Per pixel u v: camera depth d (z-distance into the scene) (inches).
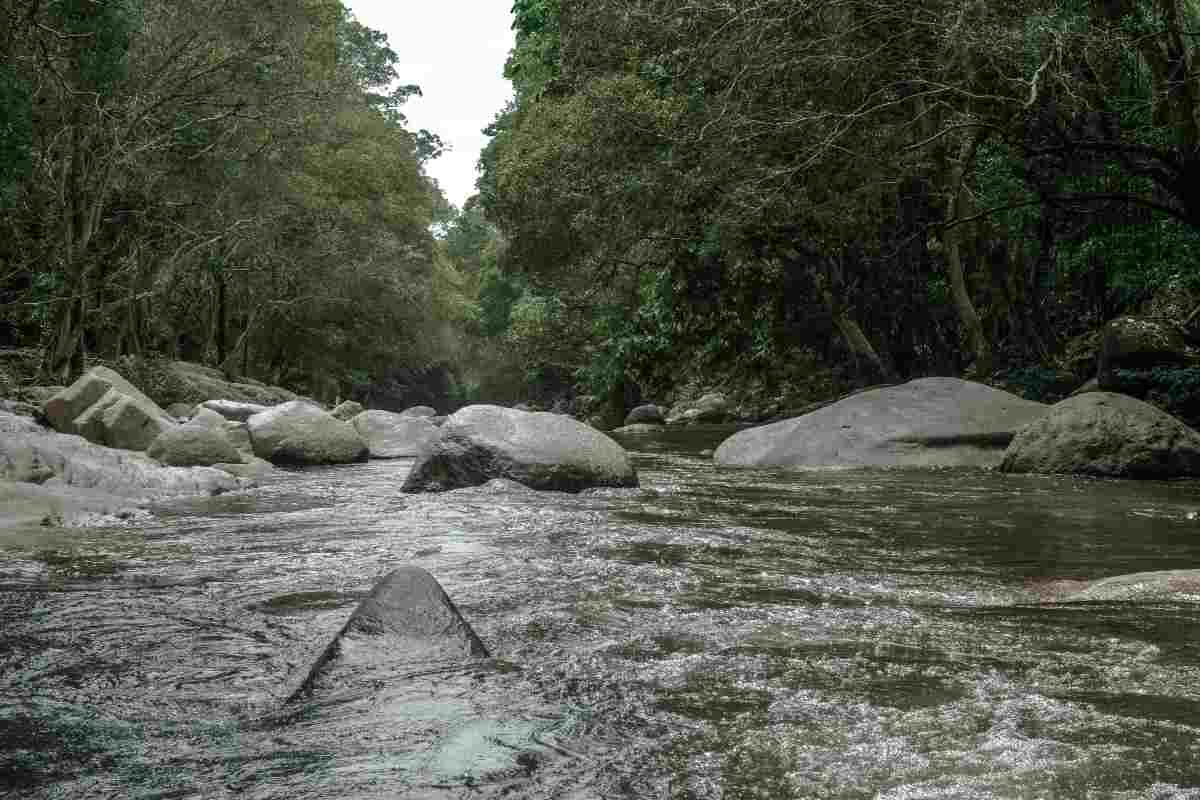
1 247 978.7
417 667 146.8
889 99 714.8
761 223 880.3
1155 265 716.7
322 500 384.8
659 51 845.8
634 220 1059.9
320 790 103.6
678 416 1261.1
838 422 546.0
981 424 526.0
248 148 1222.3
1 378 814.5
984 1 583.8
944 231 874.1
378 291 1952.5
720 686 139.2
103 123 935.0
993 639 165.2
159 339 1567.4
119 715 130.6
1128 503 358.9
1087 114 635.5
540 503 364.2
